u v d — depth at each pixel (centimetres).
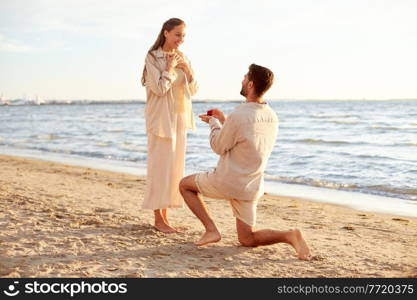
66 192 714
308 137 2292
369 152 1562
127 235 448
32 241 416
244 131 372
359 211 689
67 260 369
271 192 875
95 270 349
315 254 412
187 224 511
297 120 4109
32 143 2177
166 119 443
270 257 397
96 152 1717
